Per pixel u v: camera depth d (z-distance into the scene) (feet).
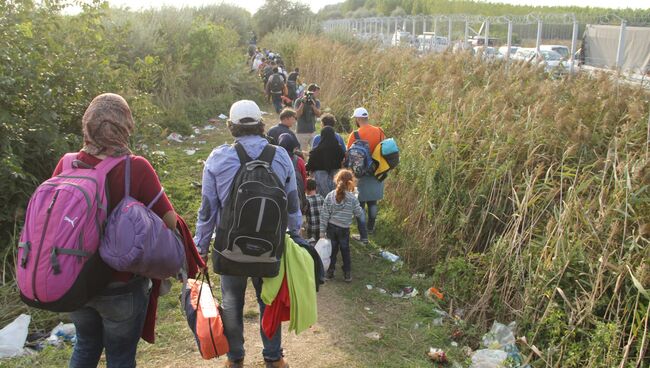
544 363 15.76
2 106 20.59
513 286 18.03
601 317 15.90
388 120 33.45
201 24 58.95
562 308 16.58
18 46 21.95
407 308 18.92
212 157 11.75
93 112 9.42
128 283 9.62
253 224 10.95
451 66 36.96
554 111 24.27
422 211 23.36
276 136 24.17
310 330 16.99
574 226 17.40
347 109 49.29
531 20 51.52
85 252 8.71
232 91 60.18
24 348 15.25
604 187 18.21
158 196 9.78
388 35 89.10
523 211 19.38
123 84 28.89
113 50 34.40
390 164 24.20
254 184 11.11
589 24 50.98
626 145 20.86
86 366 10.27
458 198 22.27
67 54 25.00
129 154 9.72
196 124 48.01
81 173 9.21
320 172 24.77
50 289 8.47
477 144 23.86
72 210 8.68
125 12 55.62
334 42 74.49
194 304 12.07
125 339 9.96
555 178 21.54
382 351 16.06
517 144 22.38
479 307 18.37
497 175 21.31
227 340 11.95
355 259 22.97
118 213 9.12
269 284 11.92
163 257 9.44
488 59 39.42
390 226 25.31
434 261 22.11
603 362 14.62
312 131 36.32
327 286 20.40
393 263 22.63
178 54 54.44
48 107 22.11
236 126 11.84
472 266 19.70
